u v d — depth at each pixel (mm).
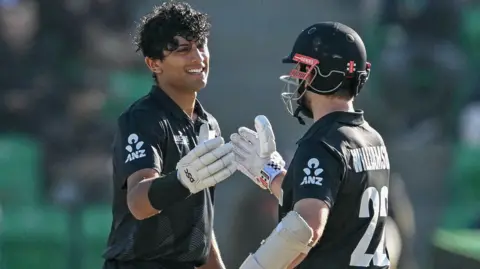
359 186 14836
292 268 15008
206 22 16781
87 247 37719
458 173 41250
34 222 37844
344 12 43531
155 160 16016
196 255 17047
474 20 43531
